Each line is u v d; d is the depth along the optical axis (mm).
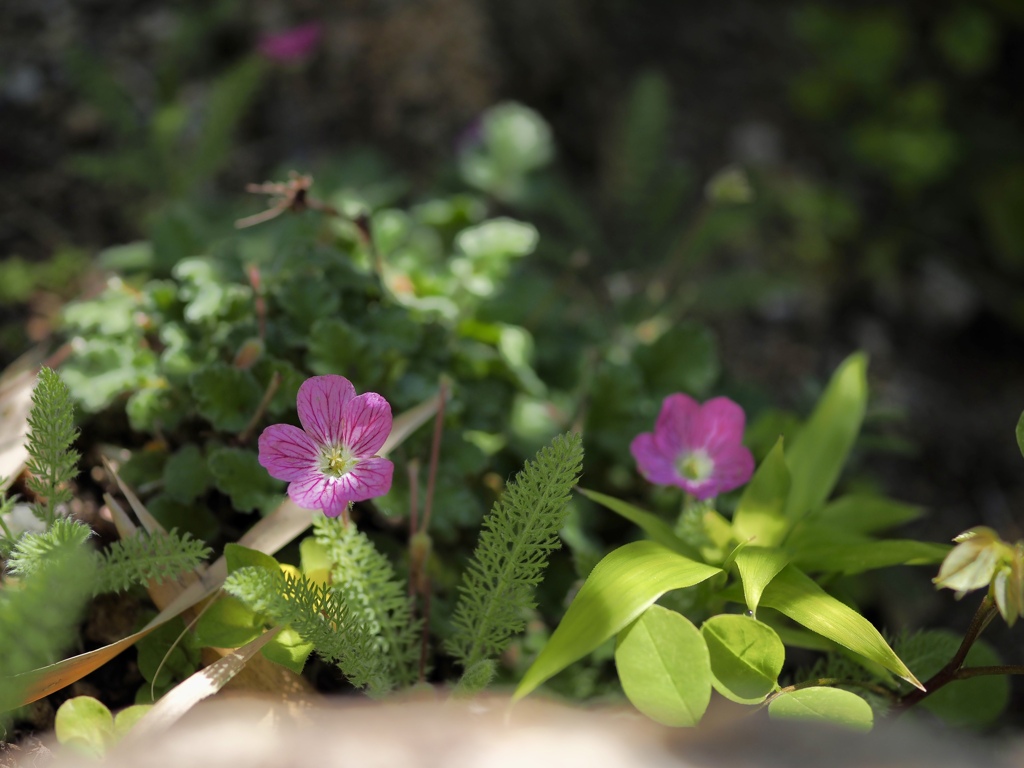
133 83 404
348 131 427
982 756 212
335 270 266
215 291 255
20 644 186
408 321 265
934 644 223
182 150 393
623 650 196
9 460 238
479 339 296
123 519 215
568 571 261
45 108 382
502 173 396
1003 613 183
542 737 196
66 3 413
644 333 343
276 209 257
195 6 427
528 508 203
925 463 416
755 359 430
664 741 199
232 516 246
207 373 239
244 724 195
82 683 218
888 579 331
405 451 254
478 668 201
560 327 323
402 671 215
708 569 201
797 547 230
